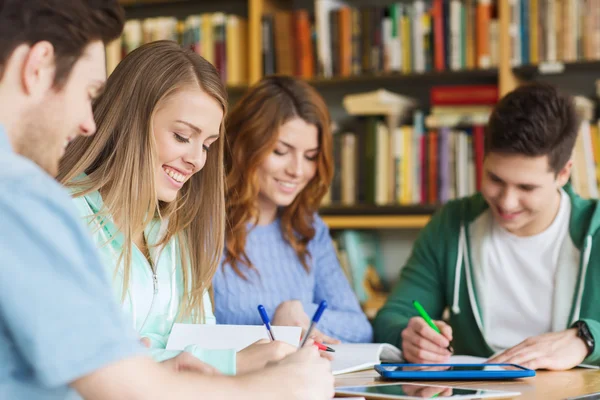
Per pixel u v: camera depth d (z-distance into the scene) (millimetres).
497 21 2920
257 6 3188
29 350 778
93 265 831
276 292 2057
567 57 2844
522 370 1419
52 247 789
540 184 1823
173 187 1487
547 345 1632
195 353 1209
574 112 1845
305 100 2039
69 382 814
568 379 1458
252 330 1443
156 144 1452
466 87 2963
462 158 2949
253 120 2020
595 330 1672
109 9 887
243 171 2039
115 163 1446
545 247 1980
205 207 1639
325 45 3111
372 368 1562
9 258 775
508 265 2023
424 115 3100
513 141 1799
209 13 3555
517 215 1887
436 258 2146
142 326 1497
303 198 2141
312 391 966
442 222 2158
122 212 1436
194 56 1499
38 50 821
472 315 2066
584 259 1916
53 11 827
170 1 3529
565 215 1980
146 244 1577
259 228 2107
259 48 3188
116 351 802
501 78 2904
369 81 3211
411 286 2148
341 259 3109
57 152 867
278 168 2031
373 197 3062
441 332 1759
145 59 1466
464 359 1708
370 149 3064
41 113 839
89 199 1431
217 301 2002
